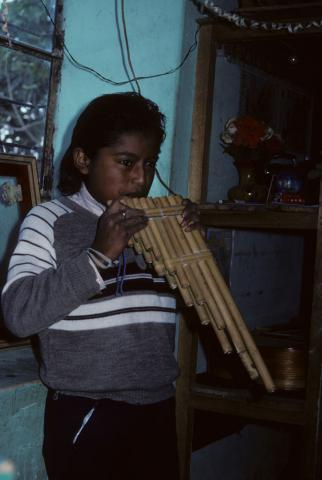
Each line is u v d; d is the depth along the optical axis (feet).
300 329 10.87
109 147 4.99
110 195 5.08
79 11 8.74
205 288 4.99
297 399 8.19
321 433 8.06
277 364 8.60
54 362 4.95
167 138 8.26
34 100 8.57
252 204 8.21
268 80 10.92
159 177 8.03
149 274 5.23
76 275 4.47
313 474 7.93
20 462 5.86
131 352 4.98
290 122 12.01
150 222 5.02
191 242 5.14
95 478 4.97
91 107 5.27
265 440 12.14
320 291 7.86
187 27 8.34
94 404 4.97
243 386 8.70
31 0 8.38
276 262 11.87
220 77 9.43
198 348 9.61
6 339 7.19
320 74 12.07
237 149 8.95
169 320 5.34
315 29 7.91
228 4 9.27
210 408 8.45
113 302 4.96
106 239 4.57
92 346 4.90
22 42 8.31
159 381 5.13
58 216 5.01
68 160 5.45
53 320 4.55
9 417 5.71
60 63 8.79
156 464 5.22
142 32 8.44
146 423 5.12
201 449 9.94
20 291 4.56
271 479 12.49
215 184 9.60
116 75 8.55
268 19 8.13
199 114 8.59
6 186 7.54
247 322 10.89
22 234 4.91
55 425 5.09
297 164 9.14
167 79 8.29
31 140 8.55
